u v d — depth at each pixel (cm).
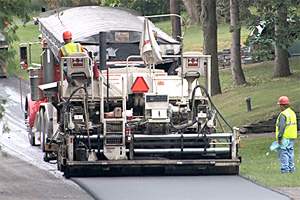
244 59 12900
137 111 4900
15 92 10275
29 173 4788
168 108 4597
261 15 6450
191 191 3934
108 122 4506
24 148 6384
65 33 4956
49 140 5656
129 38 5559
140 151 4528
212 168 4600
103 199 3681
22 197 3766
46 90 5694
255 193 3869
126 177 4534
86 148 4516
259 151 5972
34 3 4156
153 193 3859
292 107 7756
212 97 10125
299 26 6250
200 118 4644
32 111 6600
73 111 4512
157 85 4881
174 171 4606
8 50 3653
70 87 4788
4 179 4488
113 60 5538
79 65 4594
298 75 10244
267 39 6369
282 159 4656
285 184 4181
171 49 5716
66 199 3706
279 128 4619
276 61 10394
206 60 4856
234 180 4366
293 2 6275
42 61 5950
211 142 4819
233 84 10688
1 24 3597
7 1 3619
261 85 10056
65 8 6750
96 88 4772
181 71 4766
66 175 4506
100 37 5191
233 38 10581
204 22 10181
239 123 7781
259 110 8194
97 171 4547
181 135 4566
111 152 4497
